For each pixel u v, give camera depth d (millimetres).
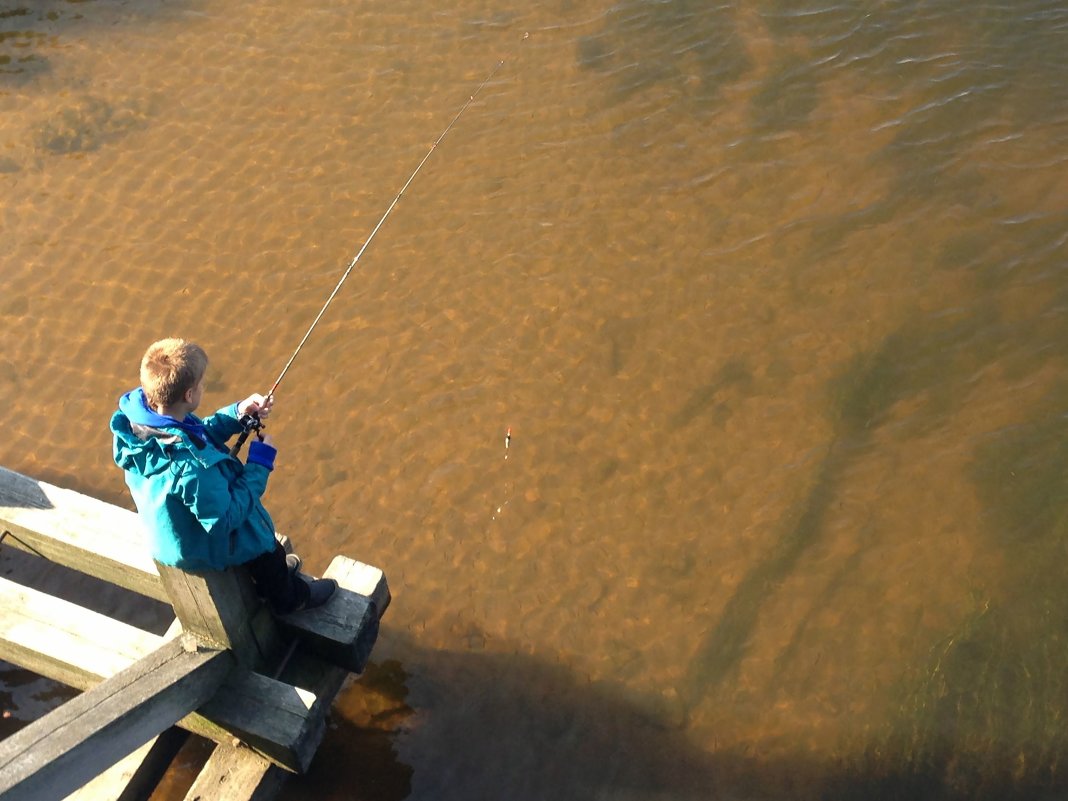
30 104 8039
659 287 6559
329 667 4078
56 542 3898
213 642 3592
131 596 5266
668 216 6980
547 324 6391
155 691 3293
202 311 6566
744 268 6641
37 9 8875
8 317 6590
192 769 4488
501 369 6164
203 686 3557
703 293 6512
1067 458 5578
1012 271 6500
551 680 4855
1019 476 5523
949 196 6973
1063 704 4668
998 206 6883
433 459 5754
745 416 5879
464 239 6906
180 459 2982
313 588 3898
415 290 6617
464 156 7465
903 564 5215
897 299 6406
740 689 4805
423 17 8688
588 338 6301
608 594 5164
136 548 3822
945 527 5348
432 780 4523
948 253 6633
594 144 7496
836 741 4609
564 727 4691
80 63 8383
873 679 4805
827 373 6055
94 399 6137
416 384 6109
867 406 5891
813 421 5840
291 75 8203
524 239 6883
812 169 7223
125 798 3807
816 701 4746
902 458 5645
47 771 2932
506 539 5398
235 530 3227
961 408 5848
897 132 7422
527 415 5930
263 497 5605
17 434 5953
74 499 3994
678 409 5930
